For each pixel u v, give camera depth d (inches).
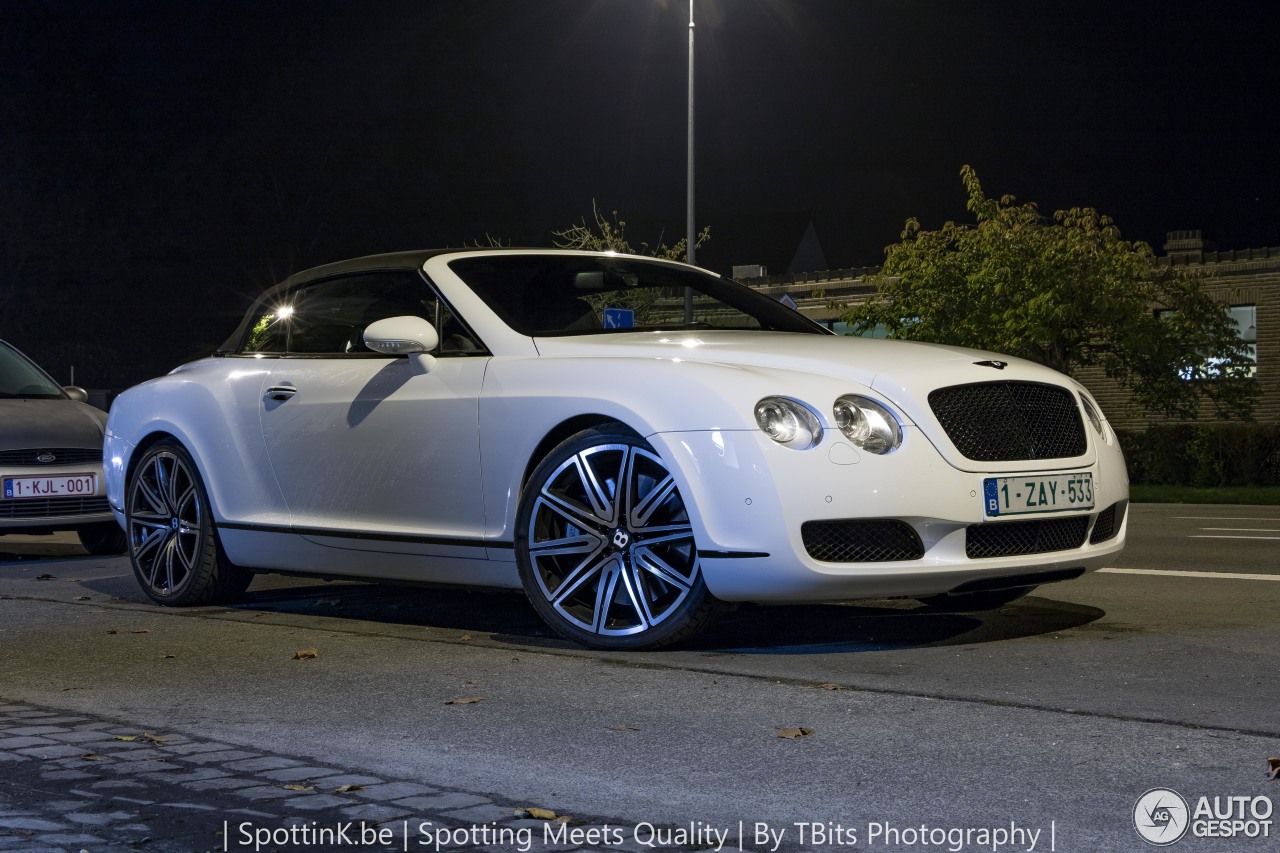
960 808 118.3
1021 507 192.1
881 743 140.6
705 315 237.0
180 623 232.7
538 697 165.2
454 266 230.4
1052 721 148.6
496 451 206.8
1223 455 954.1
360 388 227.8
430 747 141.6
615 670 181.3
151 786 126.5
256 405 243.4
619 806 120.3
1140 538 397.1
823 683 170.2
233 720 155.3
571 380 200.7
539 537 202.7
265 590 278.5
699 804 120.6
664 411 189.3
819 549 183.6
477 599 257.0
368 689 171.8
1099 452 206.1
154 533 262.1
